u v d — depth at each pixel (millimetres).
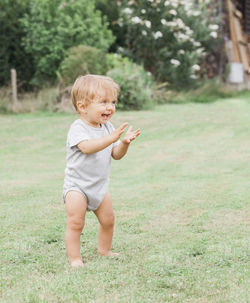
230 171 5773
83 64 12500
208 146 7438
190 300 2346
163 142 7961
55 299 2352
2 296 2422
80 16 13609
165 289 2502
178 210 4211
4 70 13625
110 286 2535
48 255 3135
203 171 5852
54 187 5215
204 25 15578
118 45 15641
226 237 3461
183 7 15180
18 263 3004
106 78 2979
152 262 2959
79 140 2859
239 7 18875
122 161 6684
